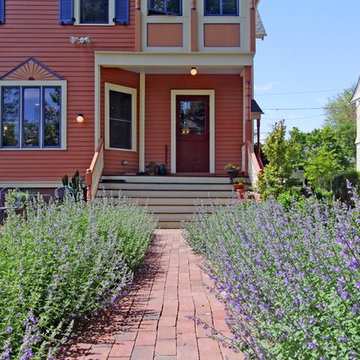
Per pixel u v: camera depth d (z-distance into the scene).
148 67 10.77
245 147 10.72
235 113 11.48
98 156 9.81
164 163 11.41
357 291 2.08
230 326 2.44
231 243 4.10
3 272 3.05
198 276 5.10
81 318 3.42
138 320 3.56
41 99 10.45
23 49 10.50
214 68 10.96
